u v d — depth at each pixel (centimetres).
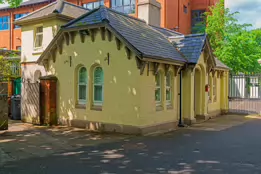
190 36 1572
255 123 1566
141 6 1902
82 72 1391
